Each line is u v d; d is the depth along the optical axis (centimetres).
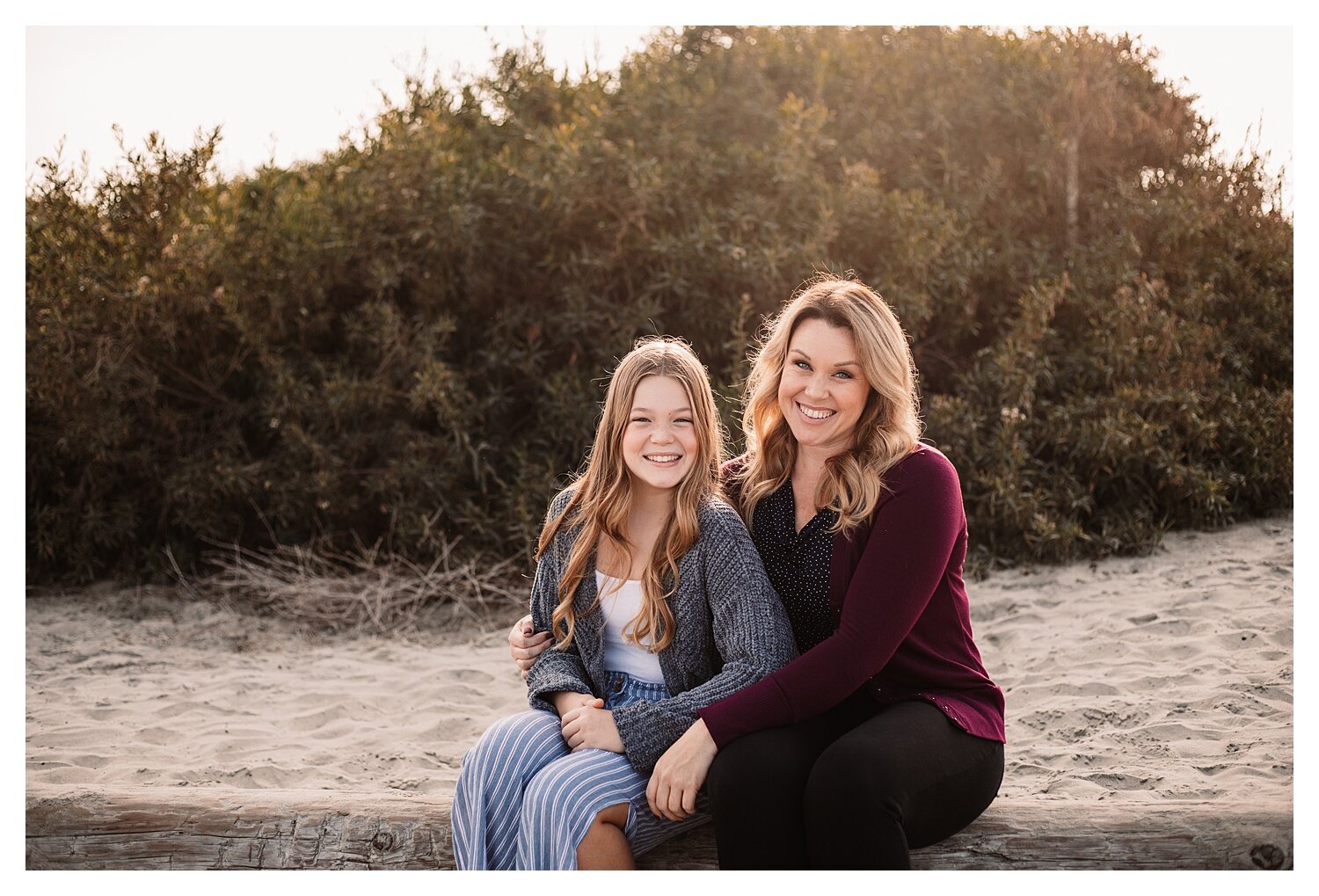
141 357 627
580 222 619
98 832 244
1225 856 222
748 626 224
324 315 633
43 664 483
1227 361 640
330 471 603
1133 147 698
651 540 244
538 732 229
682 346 255
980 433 597
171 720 405
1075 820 226
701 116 643
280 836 239
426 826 237
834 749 203
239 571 587
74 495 626
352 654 499
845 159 626
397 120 646
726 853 204
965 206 636
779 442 250
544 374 627
